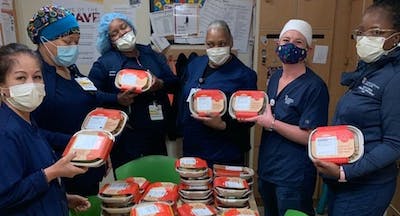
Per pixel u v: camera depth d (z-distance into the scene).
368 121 1.32
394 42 1.29
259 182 1.96
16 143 1.05
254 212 1.30
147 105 2.24
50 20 1.51
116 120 1.50
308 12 2.71
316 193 2.93
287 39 1.73
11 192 1.01
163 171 1.98
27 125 1.13
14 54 1.10
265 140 1.87
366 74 1.35
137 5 2.75
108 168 1.94
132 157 2.22
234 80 1.96
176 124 2.44
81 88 1.67
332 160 1.29
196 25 2.78
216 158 1.95
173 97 2.45
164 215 1.23
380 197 1.37
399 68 1.26
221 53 1.91
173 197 1.44
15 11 2.67
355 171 1.27
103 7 2.75
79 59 2.82
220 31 1.90
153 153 2.34
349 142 1.30
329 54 2.79
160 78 2.25
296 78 1.75
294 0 2.68
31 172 1.10
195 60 2.18
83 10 2.74
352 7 2.71
